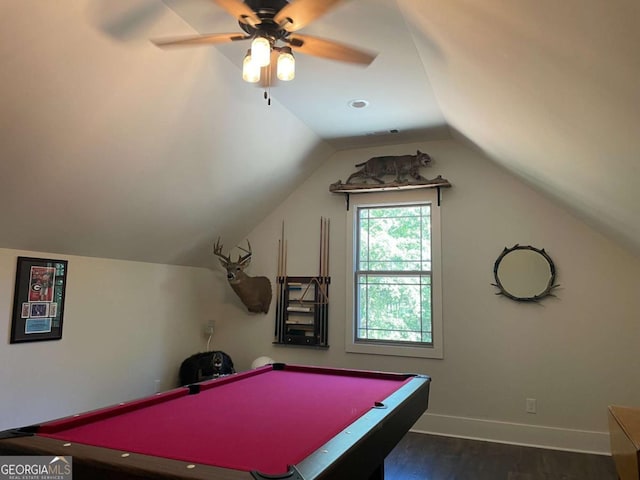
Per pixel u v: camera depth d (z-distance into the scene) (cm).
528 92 221
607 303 416
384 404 230
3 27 217
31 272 355
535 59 183
